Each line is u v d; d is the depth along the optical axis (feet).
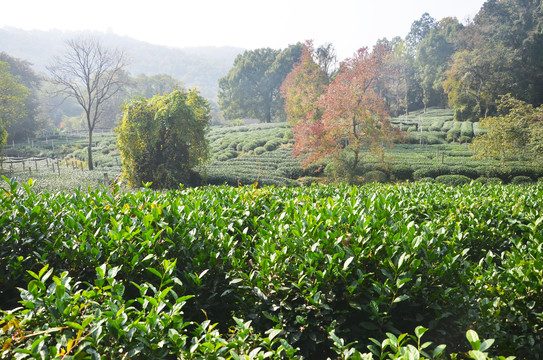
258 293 11.48
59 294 8.07
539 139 72.54
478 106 171.42
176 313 8.16
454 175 75.36
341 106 72.28
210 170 83.20
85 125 300.81
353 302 11.16
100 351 7.33
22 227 14.57
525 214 19.88
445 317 11.63
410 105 252.83
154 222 14.85
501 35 190.90
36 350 6.84
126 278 12.07
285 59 255.29
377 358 10.44
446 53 239.50
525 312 10.73
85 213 16.22
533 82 167.84
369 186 34.47
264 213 18.47
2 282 13.04
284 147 121.39
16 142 207.00
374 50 81.97
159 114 63.26
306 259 11.56
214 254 12.51
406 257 11.16
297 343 11.44
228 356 8.09
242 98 264.72
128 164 66.08
